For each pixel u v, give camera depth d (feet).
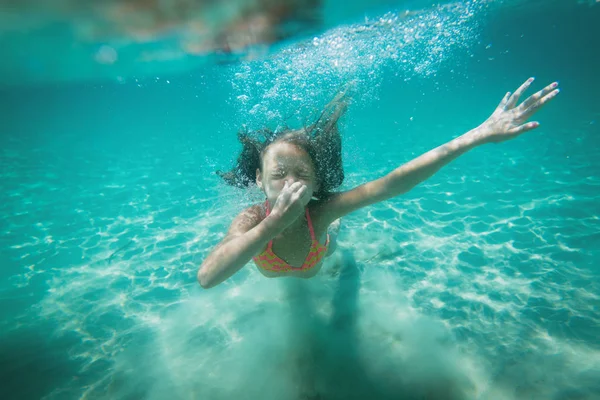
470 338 3.60
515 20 26.78
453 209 6.59
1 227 6.76
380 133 15.46
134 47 6.61
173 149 14.75
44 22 4.24
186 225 6.61
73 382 3.35
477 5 12.46
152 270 5.16
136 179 9.85
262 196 4.09
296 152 2.73
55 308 4.38
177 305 4.38
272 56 10.41
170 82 19.11
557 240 5.27
